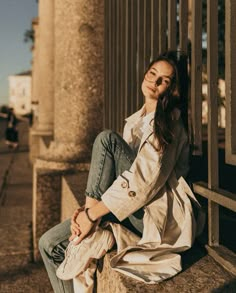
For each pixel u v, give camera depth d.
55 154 4.49
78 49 4.48
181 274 1.69
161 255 1.77
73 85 4.51
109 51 4.07
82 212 1.95
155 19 2.75
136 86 3.27
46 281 3.52
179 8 2.27
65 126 4.56
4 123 48.00
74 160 4.36
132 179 1.80
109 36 4.05
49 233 2.23
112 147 2.01
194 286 1.58
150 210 1.86
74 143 4.50
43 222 4.22
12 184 8.90
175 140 1.87
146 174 1.80
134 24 3.29
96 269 2.16
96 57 4.50
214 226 1.91
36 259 4.02
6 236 4.71
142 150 1.84
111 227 1.99
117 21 3.78
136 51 3.30
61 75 4.60
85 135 4.50
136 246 1.79
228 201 1.67
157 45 2.76
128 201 1.81
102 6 4.48
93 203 1.99
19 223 5.35
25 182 9.20
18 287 3.40
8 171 11.05
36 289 3.36
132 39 3.29
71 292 2.20
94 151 2.03
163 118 1.86
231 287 1.57
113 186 1.85
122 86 3.62
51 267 2.22
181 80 2.15
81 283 2.07
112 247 2.04
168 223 1.87
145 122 2.15
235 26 1.66
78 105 4.51
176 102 2.04
